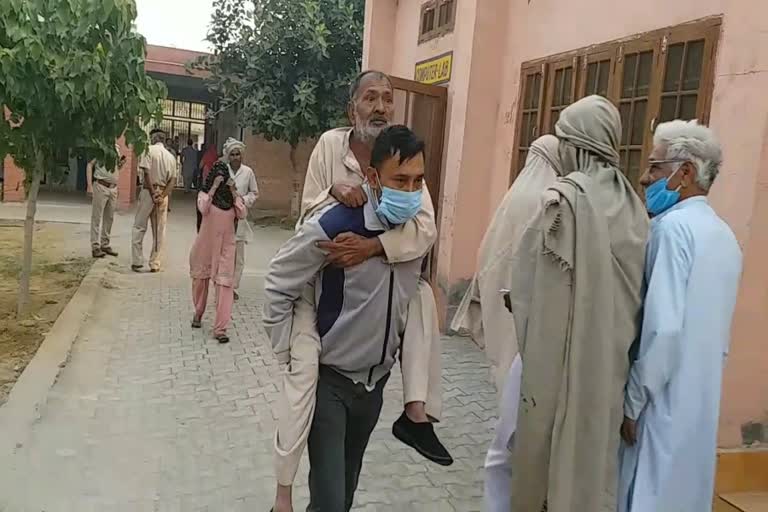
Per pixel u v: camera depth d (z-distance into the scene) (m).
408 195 2.40
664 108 4.31
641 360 2.50
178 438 4.38
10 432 4.19
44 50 5.90
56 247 11.29
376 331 2.55
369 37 9.65
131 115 6.75
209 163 13.01
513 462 2.57
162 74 18.34
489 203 6.96
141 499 3.60
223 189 6.49
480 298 3.37
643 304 2.54
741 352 3.51
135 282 9.05
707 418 2.54
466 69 6.78
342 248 2.42
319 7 15.27
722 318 2.54
